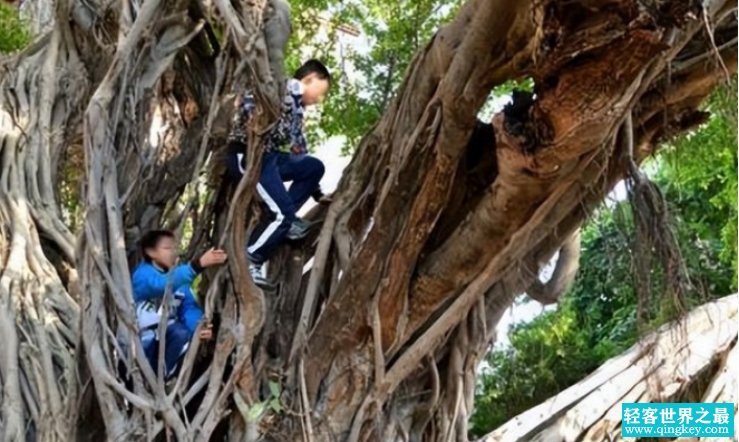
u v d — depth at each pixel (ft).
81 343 23.54
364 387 23.39
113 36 32.48
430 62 21.36
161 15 26.25
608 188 20.75
